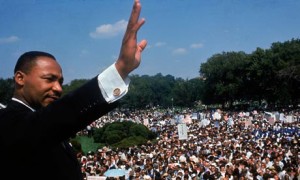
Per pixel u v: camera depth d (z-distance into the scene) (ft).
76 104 5.73
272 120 159.63
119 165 78.23
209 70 383.45
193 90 486.79
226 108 404.36
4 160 5.88
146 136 167.63
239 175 60.39
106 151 108.88
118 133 170.30
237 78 363.35
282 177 63.77
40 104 6.59
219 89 374.02
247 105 400.67
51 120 5.65
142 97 499.10
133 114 400.06
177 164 73.05
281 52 337.31
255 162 72.49
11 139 5.68
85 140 193.88
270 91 347.36
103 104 5.75
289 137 127.34
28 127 5.67
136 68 5.89
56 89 6.63
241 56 376.68
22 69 6.59
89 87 5.82
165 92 579.48
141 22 5.66
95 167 74.84
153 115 363.56
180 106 508.12
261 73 334.85
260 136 133.08
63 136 5.78
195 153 89.66
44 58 6.65
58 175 6.45
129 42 5.70
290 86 322.34
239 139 116.47
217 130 149.69
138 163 77.51
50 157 6.37
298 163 76.69
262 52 344.28
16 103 6.44
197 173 65.36
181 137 115.24
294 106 342.64
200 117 242.99
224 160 74.43
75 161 7.20
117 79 5.82
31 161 6.05
